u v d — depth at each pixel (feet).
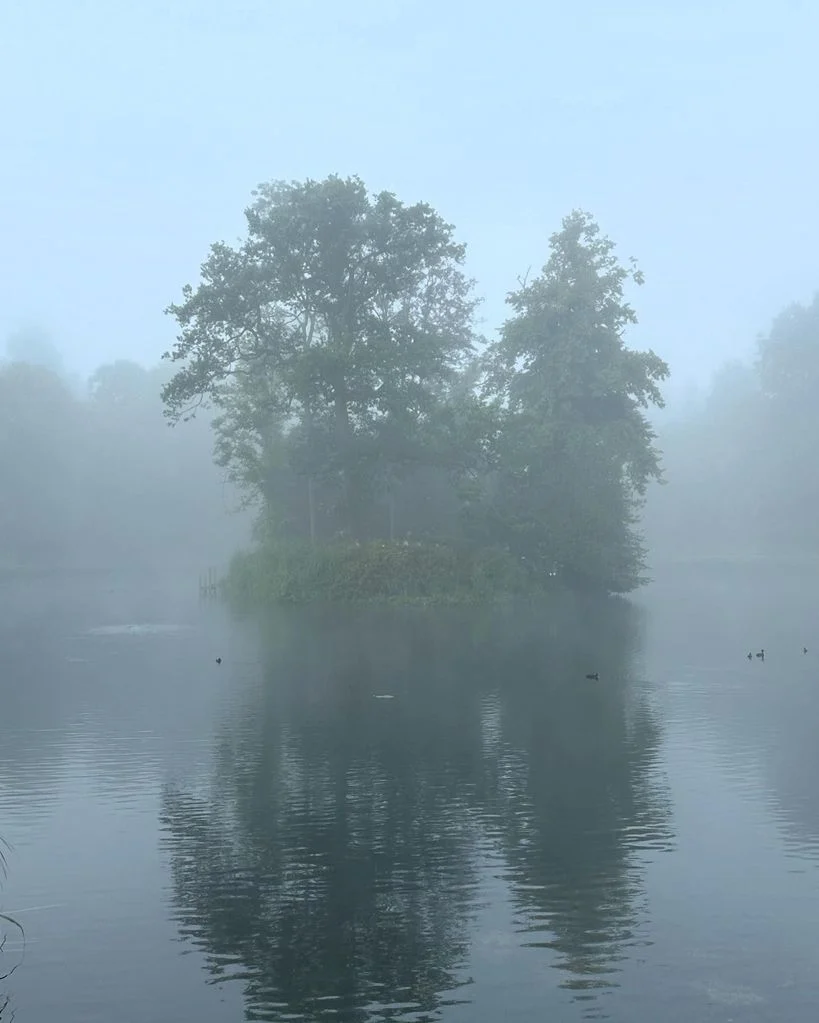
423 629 132.46
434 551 173.99
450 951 36.06
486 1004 32.63
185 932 38.06
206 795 55.47
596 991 33.24
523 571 180.34
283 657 107.24
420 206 178.09
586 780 57.52
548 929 37.93
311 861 45.14
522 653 108.78
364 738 68.44
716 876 42.73
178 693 86.38
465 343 234.79
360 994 33.35
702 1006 32.24
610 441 194.80
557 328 200.75
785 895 40.65
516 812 51.72
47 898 41.42
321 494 191.31
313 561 172.45
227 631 132.46
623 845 46.65
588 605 167.63
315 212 174.40
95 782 58.29
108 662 105.09
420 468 193.77
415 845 46.98
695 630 129.70
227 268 178.19
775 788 55.52
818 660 102.68
